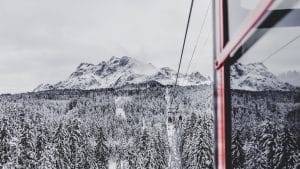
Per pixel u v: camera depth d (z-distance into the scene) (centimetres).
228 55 186
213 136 228
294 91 161
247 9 153
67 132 5191
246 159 183
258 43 166
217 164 218
